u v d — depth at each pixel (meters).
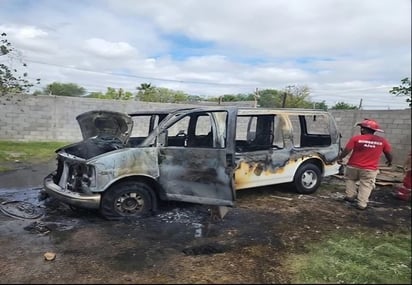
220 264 3.69
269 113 6.44
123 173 5.09
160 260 3.82
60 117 14.52
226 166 4.98
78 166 5.27
